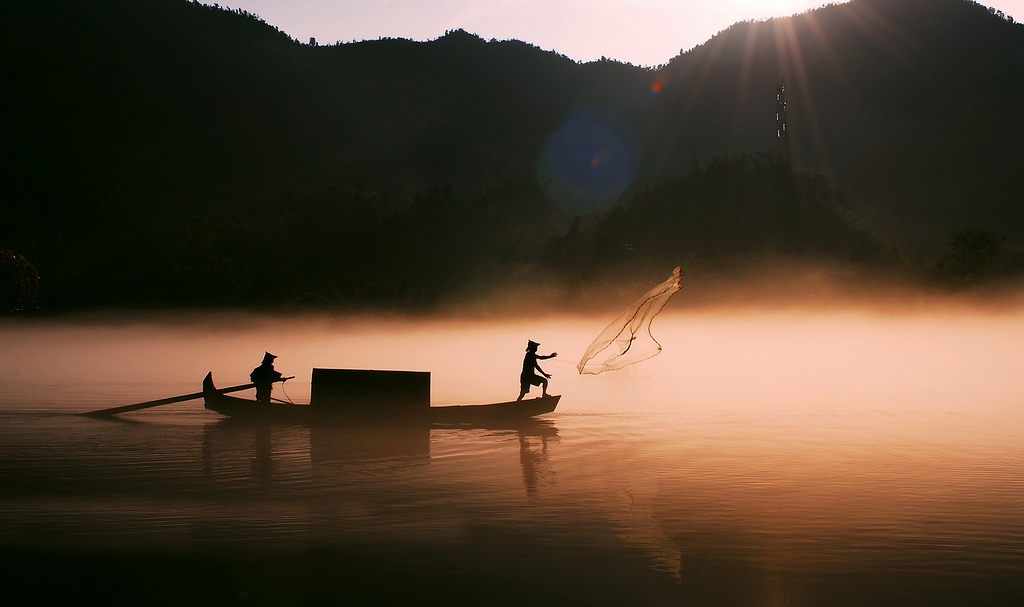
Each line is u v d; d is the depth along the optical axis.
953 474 12.10
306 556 8.12
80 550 8.27
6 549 8.29
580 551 8.28
